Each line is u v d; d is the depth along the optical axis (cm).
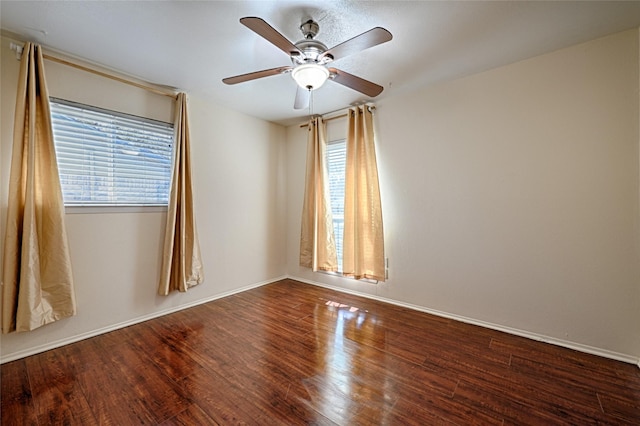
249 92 306
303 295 356
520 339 240
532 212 240
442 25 194
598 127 213
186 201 303
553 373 192
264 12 180
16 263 205
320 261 379
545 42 215
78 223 240
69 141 237
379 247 324
